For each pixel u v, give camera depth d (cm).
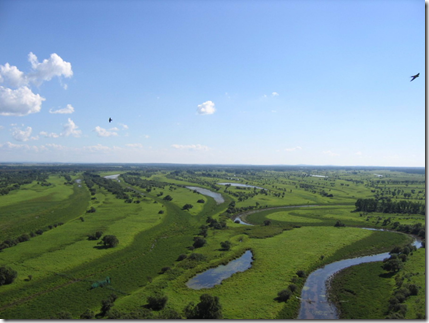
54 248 8819
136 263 7950
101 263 7838
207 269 7650
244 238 10525
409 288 6091
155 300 5522
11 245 8925
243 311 5453
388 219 13412
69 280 6769
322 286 6756
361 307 5706
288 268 7675
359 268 7788
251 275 7188
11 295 5956
